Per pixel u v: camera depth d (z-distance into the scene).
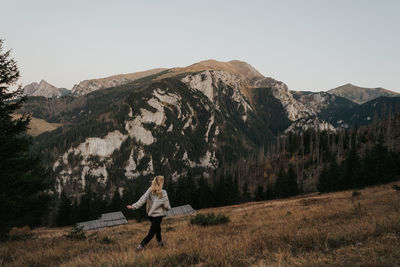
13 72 15.71
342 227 6.48
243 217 18.03
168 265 4.91
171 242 7.26
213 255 5.13
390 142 95.81
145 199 6.30
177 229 11.80
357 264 3.73
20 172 16.14
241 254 5.11
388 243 4.47
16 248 9.66
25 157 16.56
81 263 5.67
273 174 113.50
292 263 4.09
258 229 8.95
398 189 21.66
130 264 4.90
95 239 11.33
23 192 16.58
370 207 10.77
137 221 55.41
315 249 4.83
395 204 10.20
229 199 72.81
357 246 4.68
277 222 10.69
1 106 15.23
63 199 75.50
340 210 11.09
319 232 5.86
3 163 15.11
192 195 72.94
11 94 15.77
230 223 12.64
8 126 15.39
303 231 6.38
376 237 5.12
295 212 14.62
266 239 6.12
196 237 7.93
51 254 7.64
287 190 72.69
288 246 5.24
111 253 6.38
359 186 54.00
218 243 6.12
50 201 18.06
